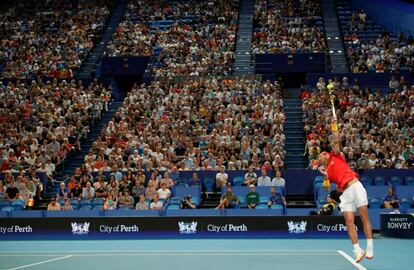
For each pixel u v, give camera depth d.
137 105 37.22
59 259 17.55
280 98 38.41
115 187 28.50
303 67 44.00
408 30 44.75
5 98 39.47
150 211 26.58
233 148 31.72
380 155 30.91
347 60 44.38
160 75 42.91
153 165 30.58
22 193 29.23
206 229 25.00
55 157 33.00
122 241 24.08
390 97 36.59
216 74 42.91
